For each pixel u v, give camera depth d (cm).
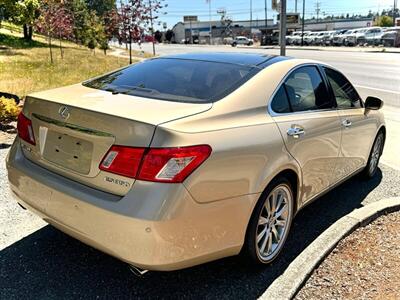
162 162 231
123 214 231
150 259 232
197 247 245
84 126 256
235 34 10038
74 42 4519
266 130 286
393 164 564
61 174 272
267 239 303
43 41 3988
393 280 288
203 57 356
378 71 1895
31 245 329
